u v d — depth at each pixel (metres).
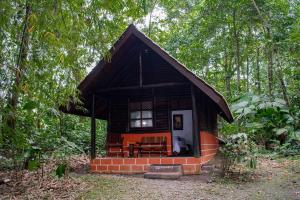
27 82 4.59
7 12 3.49
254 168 7.15
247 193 5.47
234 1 13.33
